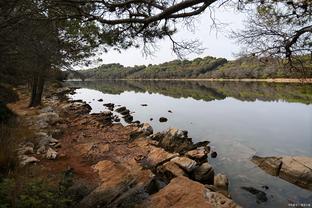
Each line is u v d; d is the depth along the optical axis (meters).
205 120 21.06
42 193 4.41
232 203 5.80
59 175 7.12
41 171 7.16
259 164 10.42
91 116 18.45
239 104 32.12
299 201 7.59
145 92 52.56
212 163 10.70
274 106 29.98
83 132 13.16
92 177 7.57
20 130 9.80
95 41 6.40
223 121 20.69
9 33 4.51
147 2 4.29
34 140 9.95
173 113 24.61
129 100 36.66
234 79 88.00
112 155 9.91
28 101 21.45
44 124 12.98
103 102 33.06
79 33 6.20
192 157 10.31
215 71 103.12
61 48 6.24
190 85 75.69
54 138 11.58
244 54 8.38
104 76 151.62
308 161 9.41
